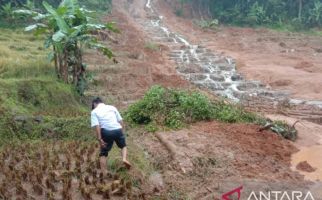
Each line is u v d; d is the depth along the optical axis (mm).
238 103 16391
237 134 11359
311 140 11828
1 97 11773
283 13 40344
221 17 40281
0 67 15391
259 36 33906
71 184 7762
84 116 11781
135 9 42938
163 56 25203
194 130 11547
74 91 14016
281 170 9367
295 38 33406
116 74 18844
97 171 8492
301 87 19422
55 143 10398
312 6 40375
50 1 30469
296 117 14836
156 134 11180
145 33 32594
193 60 24766
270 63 24484
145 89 17375
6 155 9414
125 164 8391
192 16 42844
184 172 8875
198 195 7957
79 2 35000
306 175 9203
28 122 10992
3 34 23812
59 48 13555
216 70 22719
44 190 7559
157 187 8172
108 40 26094
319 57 26484
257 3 39906
